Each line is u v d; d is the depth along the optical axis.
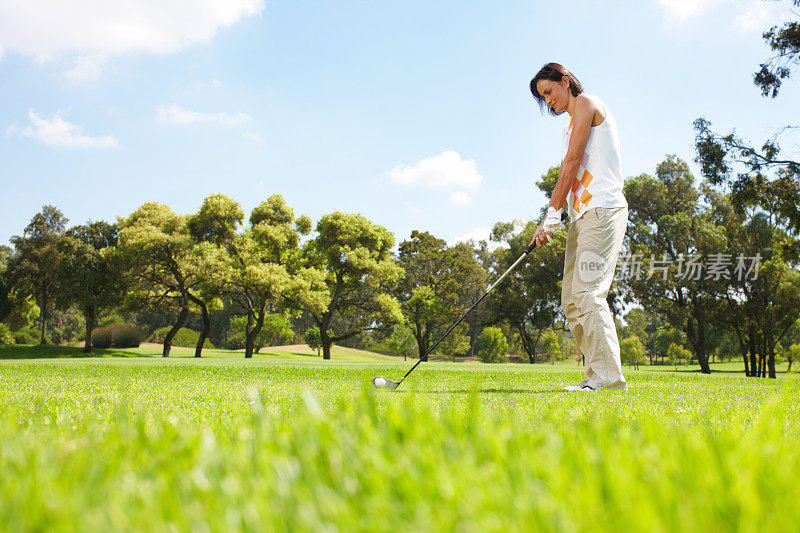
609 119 4.60
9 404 2.46
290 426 1.23
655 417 1.95
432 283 47.56
